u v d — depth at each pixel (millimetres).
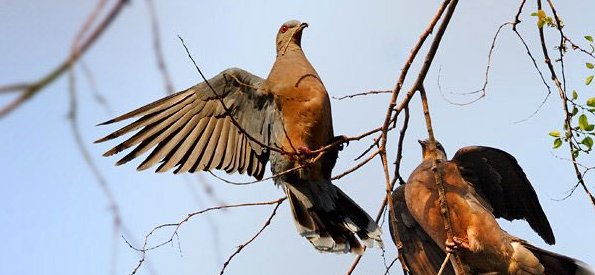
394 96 8945
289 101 10258
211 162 10555
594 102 9930
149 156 10219
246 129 10727
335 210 10180
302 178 10234
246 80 10805
